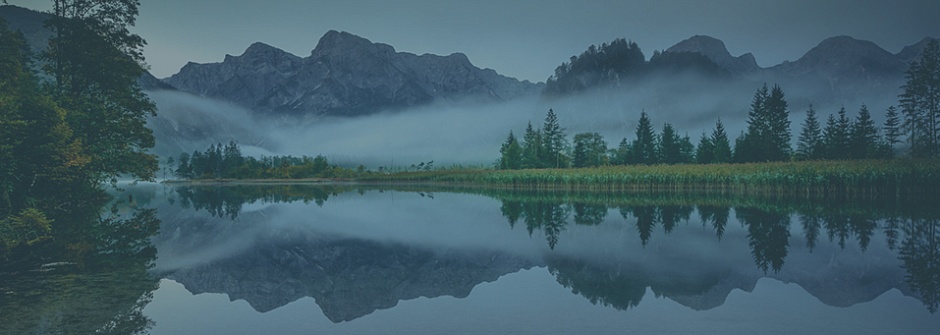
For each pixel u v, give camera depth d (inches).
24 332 293.7
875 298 379.6
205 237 781.9
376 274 501.7
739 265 521.7
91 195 1311.5
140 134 1355.8
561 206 1435.8
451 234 819.4
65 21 1235.9
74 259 563.8
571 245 680.4
